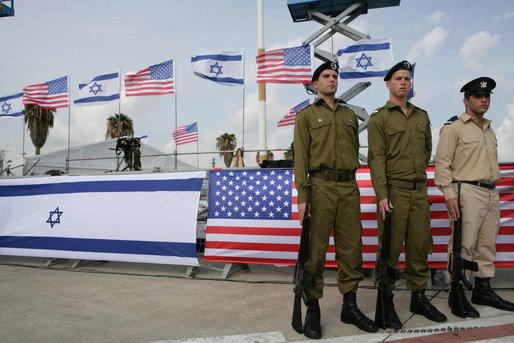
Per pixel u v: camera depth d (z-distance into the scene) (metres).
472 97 2.87
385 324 2.42
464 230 2.84
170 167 13.42
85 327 2.52
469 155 2.88
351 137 2.55
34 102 8.49
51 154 10.86
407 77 2.66
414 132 2.64
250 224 3.95
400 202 2.59
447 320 2.57
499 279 3.68
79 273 4.21
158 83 7.99
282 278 3.89
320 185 2.47
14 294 3.33
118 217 4.31
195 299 3.14
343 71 7.38
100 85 8.18
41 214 4.68
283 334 2.36
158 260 4.07
